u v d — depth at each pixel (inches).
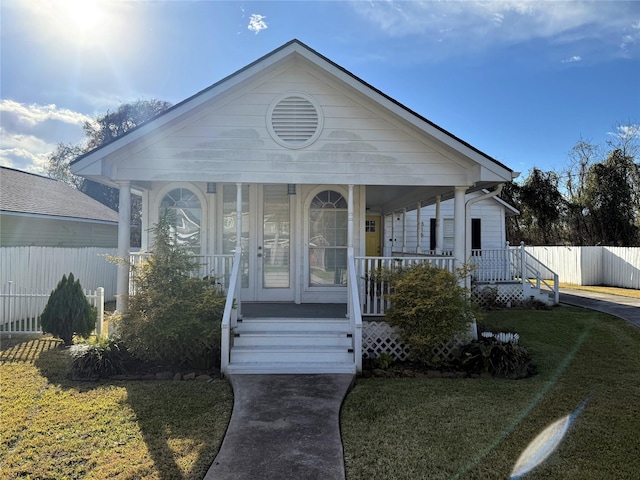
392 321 273.0
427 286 268.5
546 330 390.0
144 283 263.4
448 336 263.4
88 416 187.5
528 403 205.6
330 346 273.3
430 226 711.7
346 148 305.4
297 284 354.3
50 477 138.1
